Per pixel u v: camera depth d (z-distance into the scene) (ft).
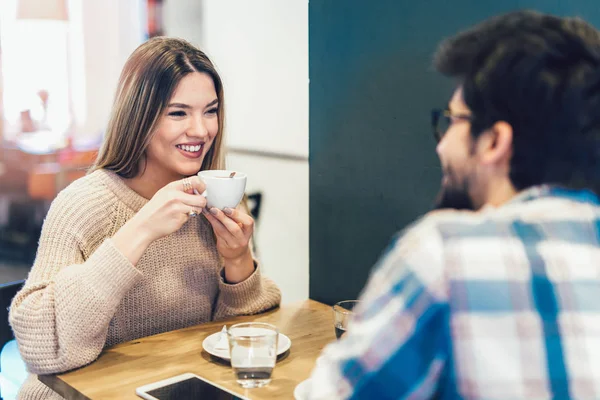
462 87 2.48
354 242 6.14
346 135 6.06
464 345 2.20
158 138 5.09
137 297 5.16
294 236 7.04
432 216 2.51
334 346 2.62
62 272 4.43
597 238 2.35
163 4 13.65
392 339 2.29
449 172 2.56
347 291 6.29
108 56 17.31
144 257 5.22
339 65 6.02
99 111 17.79
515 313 2.20
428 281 2.27
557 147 2.34
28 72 16.62
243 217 5.12
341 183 6.18
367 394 2.33
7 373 7.13
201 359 4.45
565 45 2.33
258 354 3.99
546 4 4.51
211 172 4.81
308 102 6.60
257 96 7.38
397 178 5.62
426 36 5.19
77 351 4.25
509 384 2.16
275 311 5.62
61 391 4.09
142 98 4.99
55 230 4.88
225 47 7.86
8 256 15.06
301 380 4.12
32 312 4.34
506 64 2.33
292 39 6.76
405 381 2.27
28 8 15.38
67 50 17.13
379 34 5.58
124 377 4.14
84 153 15.37
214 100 5.20
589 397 2.16
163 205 4.46
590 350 2.19
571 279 2.25
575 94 2.28
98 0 16.83
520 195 2.44
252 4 7.29
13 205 15.23
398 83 5.48
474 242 2.31
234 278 5.44
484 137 2.42
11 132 16.38
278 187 7.20
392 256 2.48
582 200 2.41
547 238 2.31
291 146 6.95
